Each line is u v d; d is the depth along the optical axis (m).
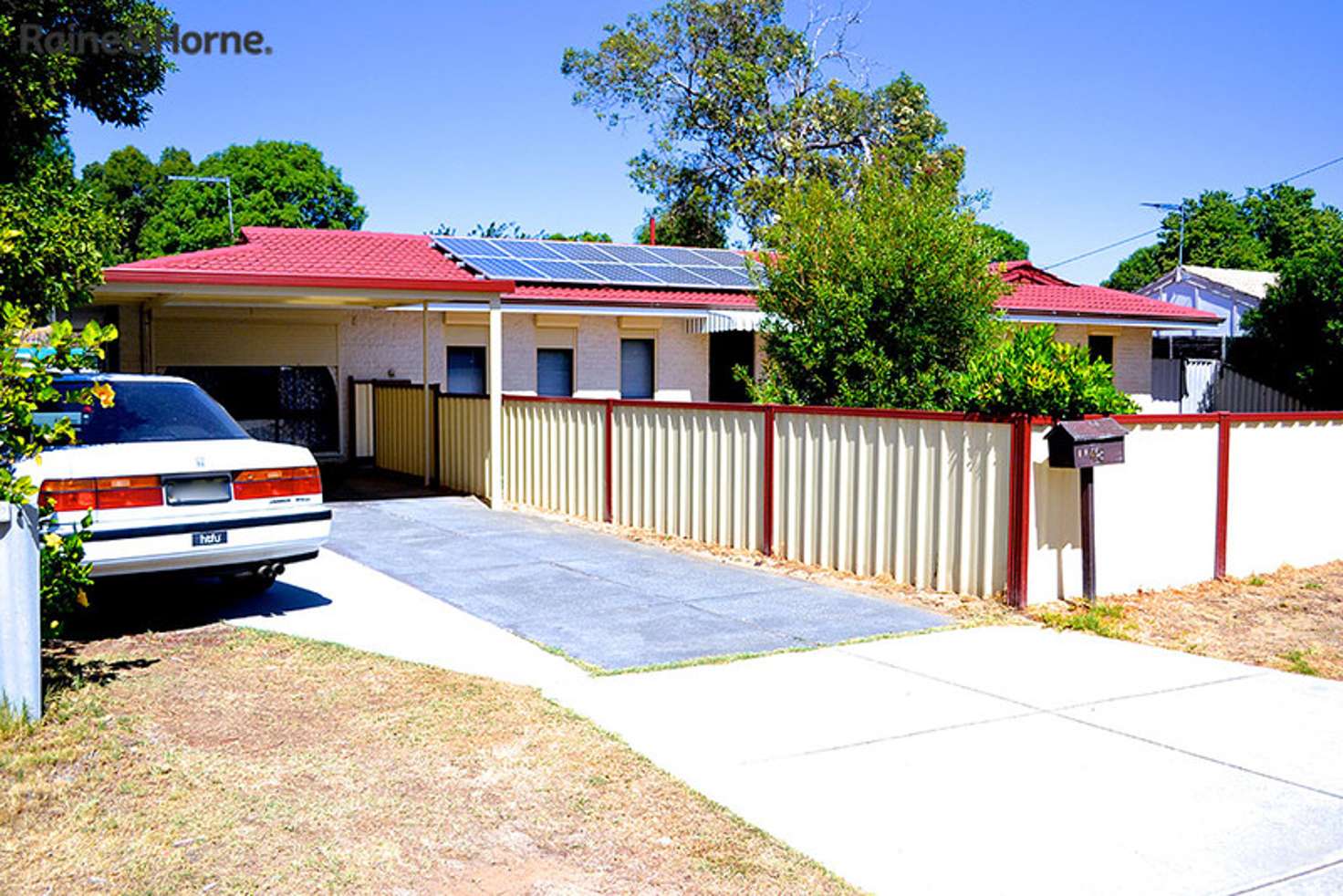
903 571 9.17
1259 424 9.83
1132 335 23.47
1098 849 4.28
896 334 11.53
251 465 7.53
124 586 8.63
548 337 18.97
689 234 39.66
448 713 5.80
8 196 8.67
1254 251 56.41
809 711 5.96
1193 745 5.45
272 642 7.18
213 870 3.97
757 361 20.67
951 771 5.09
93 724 5.41
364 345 18.47
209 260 16.78
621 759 5.18
